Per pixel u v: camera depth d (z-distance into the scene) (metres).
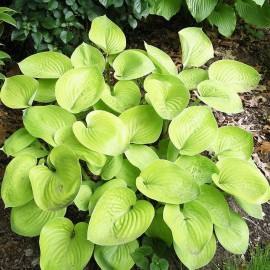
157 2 1.30
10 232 0.91
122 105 0.94
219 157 0.91
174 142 0.86
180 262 0.86
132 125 0.90
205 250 0.80
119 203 0.78
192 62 1.04
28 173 0.82
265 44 1.44
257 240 0.93
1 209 0.95
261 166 1.08
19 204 0.80
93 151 0.83
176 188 0.79
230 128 0.94
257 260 0.81
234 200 0.98
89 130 0.85
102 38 1.04
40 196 0.77
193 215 0.79
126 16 1.24
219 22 1.36
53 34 1.18
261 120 1.20
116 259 0.79
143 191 0.78
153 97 0.88
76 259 0.76
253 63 1.37
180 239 0.75
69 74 0.92
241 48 1.42
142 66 0.97
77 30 1.22
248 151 0.92
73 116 0.89
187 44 1.05
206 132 0.88
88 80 0.92
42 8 1.14
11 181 0.81
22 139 0.88
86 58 1.00
